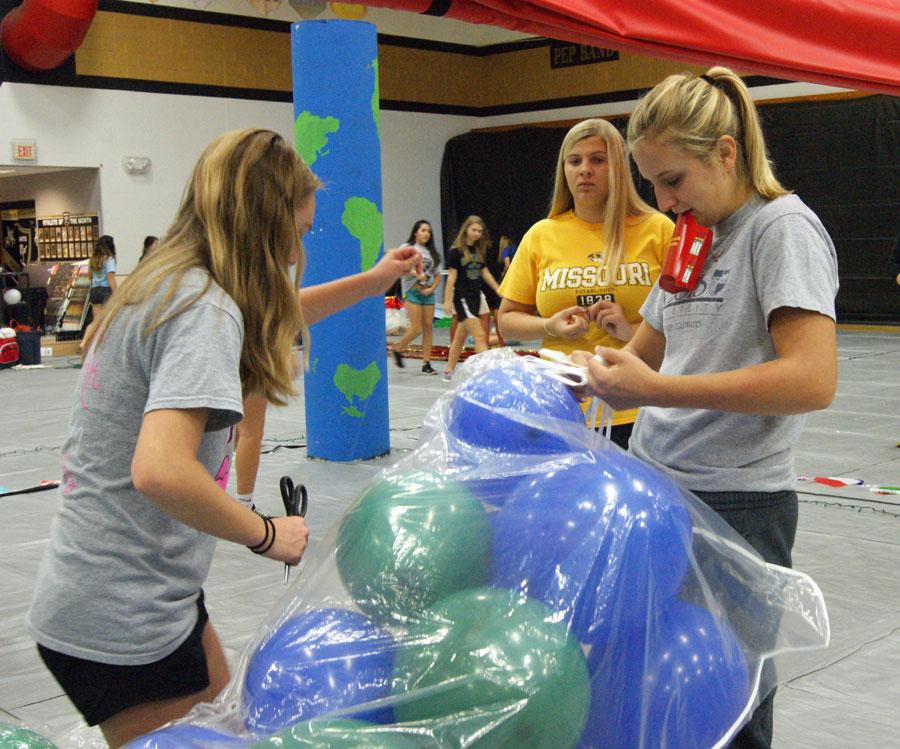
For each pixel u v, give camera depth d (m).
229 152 1.82
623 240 3.45
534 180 20.95
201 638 2.04
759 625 1.71
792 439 2.04
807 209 1.92
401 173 21.02
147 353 1.75
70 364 14.98
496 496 1.58
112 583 1.82
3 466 7.21
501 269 21.20
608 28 3.54
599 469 1.61
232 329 1.74
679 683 1.49
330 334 7.11
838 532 5.07
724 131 1.90
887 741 2.94
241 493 5.59
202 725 1.52
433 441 1.75
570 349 3.48
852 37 4.17
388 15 20.39
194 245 1.81
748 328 1.94
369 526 1.56
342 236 7.03
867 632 3.74
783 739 2.95
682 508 1.62
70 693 1.91
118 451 1.81
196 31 17.83
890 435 7.71
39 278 18.64
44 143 16.42
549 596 1.45
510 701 1.34
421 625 1.45
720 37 3.81
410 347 15.52
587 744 1.44
